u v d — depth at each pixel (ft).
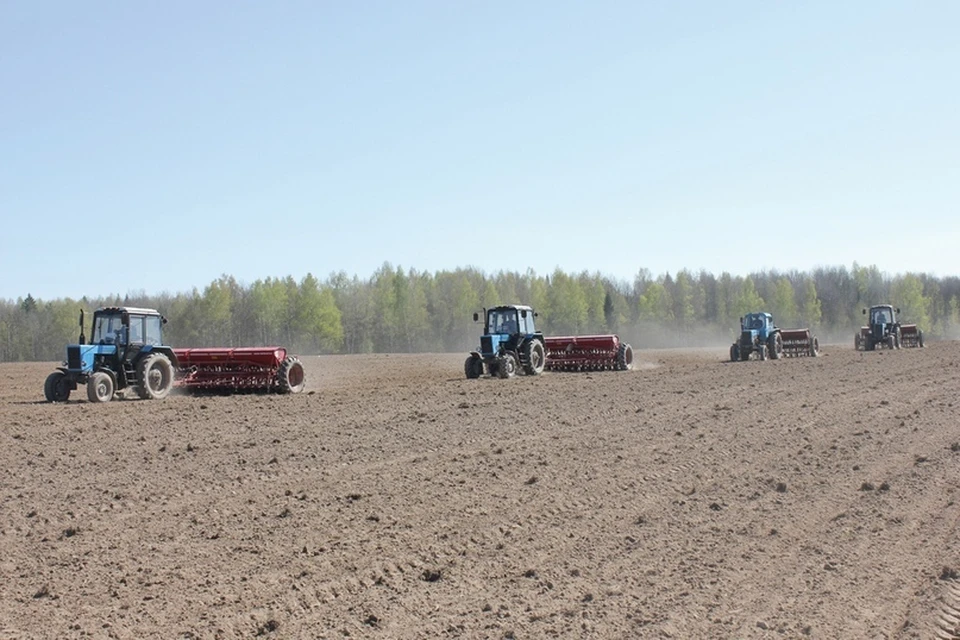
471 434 50.55
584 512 32.24
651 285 341.21
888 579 24.98
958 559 26.86
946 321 412.98
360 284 309.83
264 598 23.04
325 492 35.12
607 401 67.97
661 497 34.71
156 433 51.44
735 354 131.34
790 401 66.95
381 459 42.42
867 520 31.37
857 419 56.39
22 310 329.31
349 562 26.12
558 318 300.81
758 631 21.02
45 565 25.71
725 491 35.81
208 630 20.83
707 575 25.20
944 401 66.08
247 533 29.14
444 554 27.04
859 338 166.91
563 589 23.95
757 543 28.43
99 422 56.95
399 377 106.73
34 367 151.02
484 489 35.76
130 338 73.46
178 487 36.04
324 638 20.48
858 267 426.51
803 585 24.40
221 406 66.39
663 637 20.58
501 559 26.58
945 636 20.94
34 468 40.55
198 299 280.31
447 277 322.34
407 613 22.11
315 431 51.93
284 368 77.82
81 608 22.20
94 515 31.45
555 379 92.63
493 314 100.27
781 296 352.28
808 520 31.32
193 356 78.38
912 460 42.24
